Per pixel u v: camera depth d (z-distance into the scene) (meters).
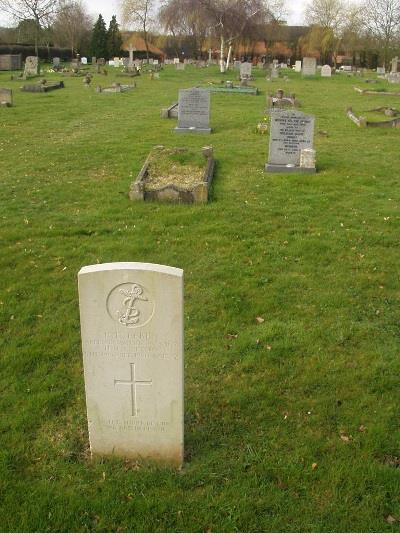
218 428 2.67
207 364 3.09
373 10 34.78
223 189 6.03
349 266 4.25
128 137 8.83
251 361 3.11
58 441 2.60
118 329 2.30
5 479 2.40
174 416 2.42
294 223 5.09
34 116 11.05
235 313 3.57
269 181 6.38
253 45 40.47
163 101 13.91
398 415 2.75
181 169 6.57
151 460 2.52
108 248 4.49
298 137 6.83
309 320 3.52
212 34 31.80
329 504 2.30
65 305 3.66
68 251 4.44
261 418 2.72
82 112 11.73
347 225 5.05
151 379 2.37
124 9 36.97
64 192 5.91
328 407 2.79
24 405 2.79
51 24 34.41
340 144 8.59
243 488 2.36
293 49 43.72
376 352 3.20
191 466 2.48
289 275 4.08
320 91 18.22
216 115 11.45
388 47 33.44
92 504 2.30
